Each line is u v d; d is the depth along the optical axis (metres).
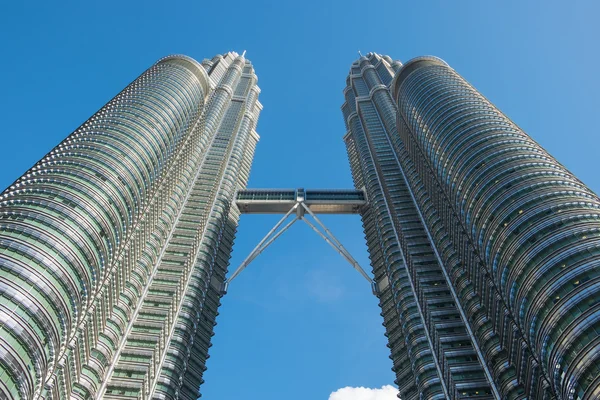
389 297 140.00
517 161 101.62
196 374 116.25
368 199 181.00
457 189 111.25
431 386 103.62
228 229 168.12
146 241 122.25
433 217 140.25
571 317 68.38
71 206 84.94
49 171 93.56
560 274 74.00
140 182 108.19
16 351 61.78
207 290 138.12
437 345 108.81
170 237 138.25
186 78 152.00
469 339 107.06
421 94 147.00
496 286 91.94
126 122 118.12
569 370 65.44
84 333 84.62
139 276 114.44
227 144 193.00
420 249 137.50
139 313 110.81
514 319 84.12
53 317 69.75
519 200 90.88
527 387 82.50
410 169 166.12
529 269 79.31
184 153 152.88
